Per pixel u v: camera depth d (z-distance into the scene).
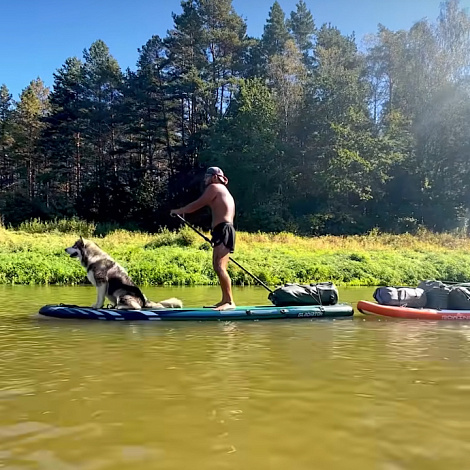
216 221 7.39
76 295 10.30
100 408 3.18
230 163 41.56
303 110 42.78
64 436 2.74
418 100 42.25
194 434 2.78
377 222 38.97
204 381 3.78
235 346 5.14
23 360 4.43
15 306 8.37
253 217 38.81
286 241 24.62
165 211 43.97
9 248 18.47
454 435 2.80
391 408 3.22
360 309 7.73
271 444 2.66
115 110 51.16
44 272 13.62
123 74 55.22
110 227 38.00
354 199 41.31
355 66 51.34
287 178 41.41
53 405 3.22
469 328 6.56
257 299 9.91
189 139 48.00
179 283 14.01
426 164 40.50
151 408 3.18
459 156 39.78
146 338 5.56
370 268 16.64
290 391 3.55
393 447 2.64
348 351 4.93
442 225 39.03
